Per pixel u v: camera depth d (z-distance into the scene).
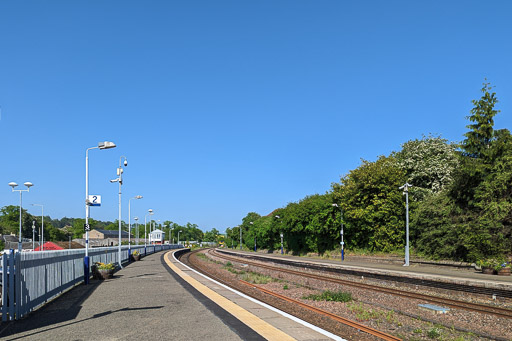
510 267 24.28
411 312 14.11
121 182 33.75
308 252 62.06
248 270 36.62
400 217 43.22
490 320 12.52
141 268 29.88
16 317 10.60
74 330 9.12
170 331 8.82
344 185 48.91
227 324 9.47
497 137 34.06
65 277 16.75
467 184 33.62
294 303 15.81
